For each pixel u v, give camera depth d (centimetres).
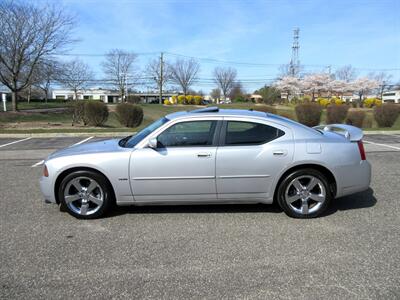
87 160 443
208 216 461
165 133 449
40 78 2948
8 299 280
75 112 2052
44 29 2700
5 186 629
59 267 330
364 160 461
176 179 442
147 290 290
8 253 359
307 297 278
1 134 1459
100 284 300
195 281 303
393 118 1783
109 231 416
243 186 445
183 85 8400
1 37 2545
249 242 381
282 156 439
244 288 291
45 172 455
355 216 455
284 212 469
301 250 360
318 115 1834
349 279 303
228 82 9225
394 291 285
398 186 602
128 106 1912
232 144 445
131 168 441
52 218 461
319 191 449
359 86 6384
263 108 2072
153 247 371
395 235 395
